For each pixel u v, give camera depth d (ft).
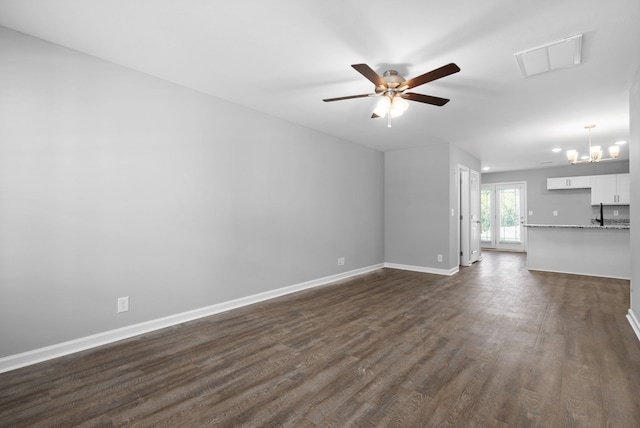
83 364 7.21
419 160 18.43
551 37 7.11
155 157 9.32
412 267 18.71
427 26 6.79
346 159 16.83
